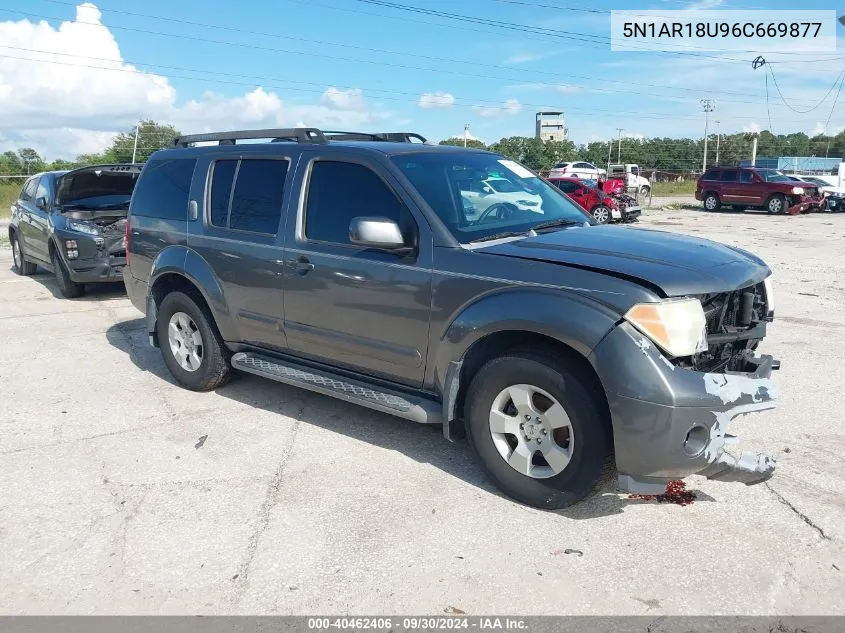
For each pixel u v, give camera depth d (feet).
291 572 10.72
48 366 21.76
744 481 11.51
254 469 14.29
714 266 12.10
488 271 12.50
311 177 15.64
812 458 14.43
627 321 11.02
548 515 12.29
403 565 10.85
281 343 16.46
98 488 13.56
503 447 12.75
